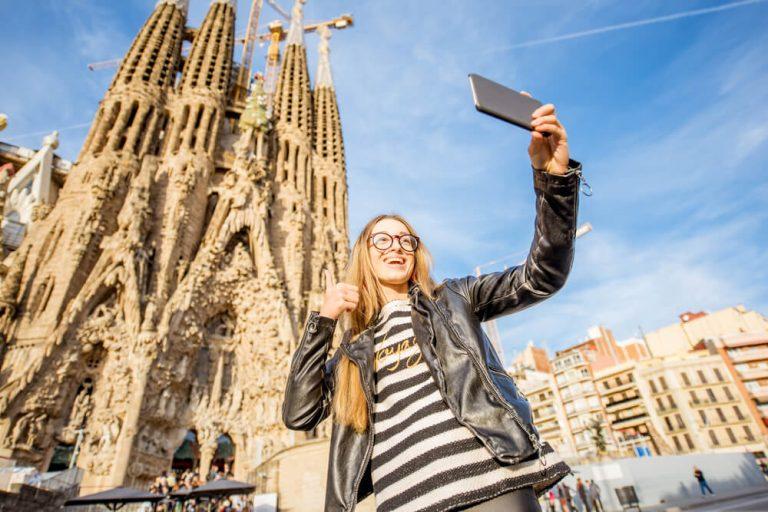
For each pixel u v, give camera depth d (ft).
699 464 115.96
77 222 148.66
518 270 8.24
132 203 155.22
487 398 6.91
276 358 153.69
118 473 115.75
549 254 7.52
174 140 189.16
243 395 157.38
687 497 102.83
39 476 88.99
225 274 168.04
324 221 226.17
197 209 178.29
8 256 158.92
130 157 172.35
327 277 10.21
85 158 170.09
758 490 100.32
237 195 184.65
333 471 8.04
